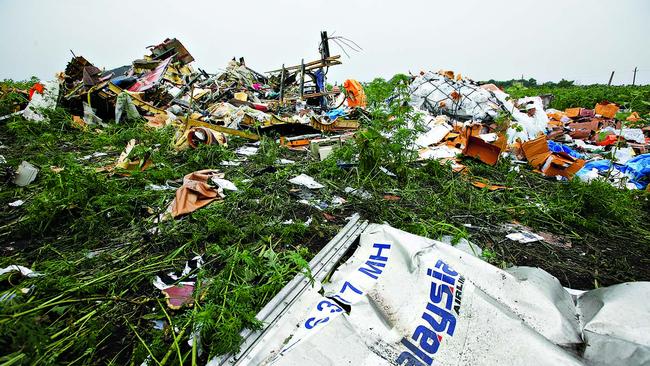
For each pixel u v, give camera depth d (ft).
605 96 50.03
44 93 26.86
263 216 11.92
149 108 28.04
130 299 7.72
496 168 19.60
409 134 17.53
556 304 7.16
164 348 6.32
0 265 8.48
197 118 27.30
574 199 14.60
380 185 15.47
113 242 10.08
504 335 6.24
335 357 5.91
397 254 8.54
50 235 10.36
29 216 10.59
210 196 12.80
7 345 5.56
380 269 8.21
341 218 12.25
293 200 13.53
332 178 16.25
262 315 6.87
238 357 6.04
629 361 5.66
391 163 17.33
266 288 7.56
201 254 9.57
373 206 13.06
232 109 30.99
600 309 6.97
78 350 6.27
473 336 6.35
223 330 6.06
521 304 7.08
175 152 19.42
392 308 7.14
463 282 7.41
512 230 12.37
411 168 17.63
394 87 17.56
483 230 12.14
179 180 15.24
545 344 5.92
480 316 6.65
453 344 6.31
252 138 25.13
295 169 17.35
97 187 12.12
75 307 7.25
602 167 20.47
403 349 6.28
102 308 7.22
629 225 13.41
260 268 8.46
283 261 9.17
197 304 7.22
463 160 20.63
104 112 27.96
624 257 10.96
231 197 12.89
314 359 5.81
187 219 11.31
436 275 7.61
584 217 13.64
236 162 18.79
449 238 11.01
